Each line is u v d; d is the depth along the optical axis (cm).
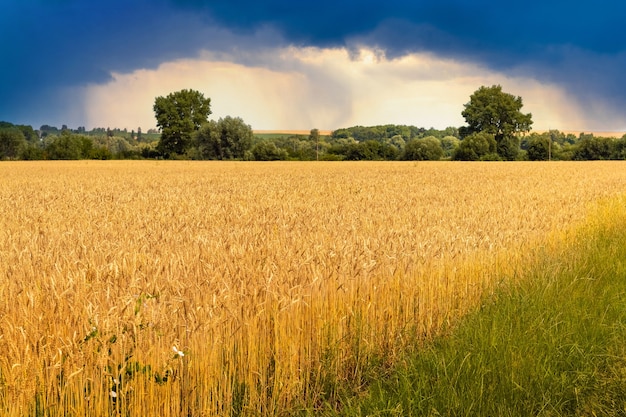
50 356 415
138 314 444
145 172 4444
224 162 7788
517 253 868
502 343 523
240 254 648
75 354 411
